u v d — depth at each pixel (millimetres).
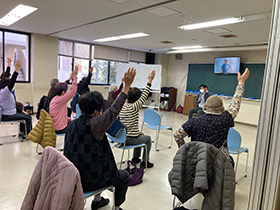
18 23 5000
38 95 6523
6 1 3395
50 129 2676
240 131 5883
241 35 4801
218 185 1519
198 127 1918
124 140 2605
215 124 1868
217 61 7383
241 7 3041
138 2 3127
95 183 1485
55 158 1115
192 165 1642
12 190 2289
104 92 8117
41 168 1177
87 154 1451
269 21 3598
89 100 1500
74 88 3119
